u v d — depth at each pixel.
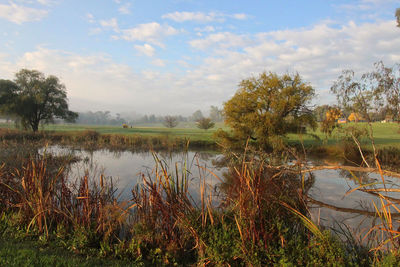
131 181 12.78
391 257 4.67
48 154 18.23
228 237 5.50
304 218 5.58
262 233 5.32
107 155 25.19
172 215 5.90
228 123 31.47
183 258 5.67
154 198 5.95
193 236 5.73
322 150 25.81
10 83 46.47
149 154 26.52
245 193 5.59
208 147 34.28
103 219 6.10
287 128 28.84
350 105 15.62
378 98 13.93
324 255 4.97
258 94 29.27
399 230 4.88
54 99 49.00
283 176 7.85
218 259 5.05
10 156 14.02
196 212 6.39
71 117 52.88
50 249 5.48
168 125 94.69
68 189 7.26
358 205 9.75
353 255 5.55
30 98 45.78
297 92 29.61
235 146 30.78
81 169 15.84
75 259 4.96
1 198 7.49
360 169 6.20
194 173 14.59
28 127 47.56
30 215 6.59
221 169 15.99
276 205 6.44
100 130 71.12
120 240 6.23
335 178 14.95
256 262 4.84
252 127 28.77
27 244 5.54
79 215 6.49
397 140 37.00
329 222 7.61
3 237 5.87
